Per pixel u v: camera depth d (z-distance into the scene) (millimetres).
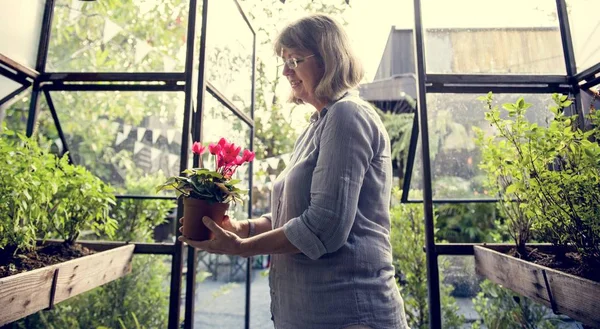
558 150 1071
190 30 1505
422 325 2047
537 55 1635
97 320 1957
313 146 919
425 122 1481
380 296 834
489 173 1428
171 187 932
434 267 1384
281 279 919
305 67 970
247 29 2258
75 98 1923
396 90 3605
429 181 1428
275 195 1023
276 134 3562
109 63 1875
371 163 893
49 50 1696
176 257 1396
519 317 1837
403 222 2221
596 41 1450
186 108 1463
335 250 805
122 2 1844
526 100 1646
